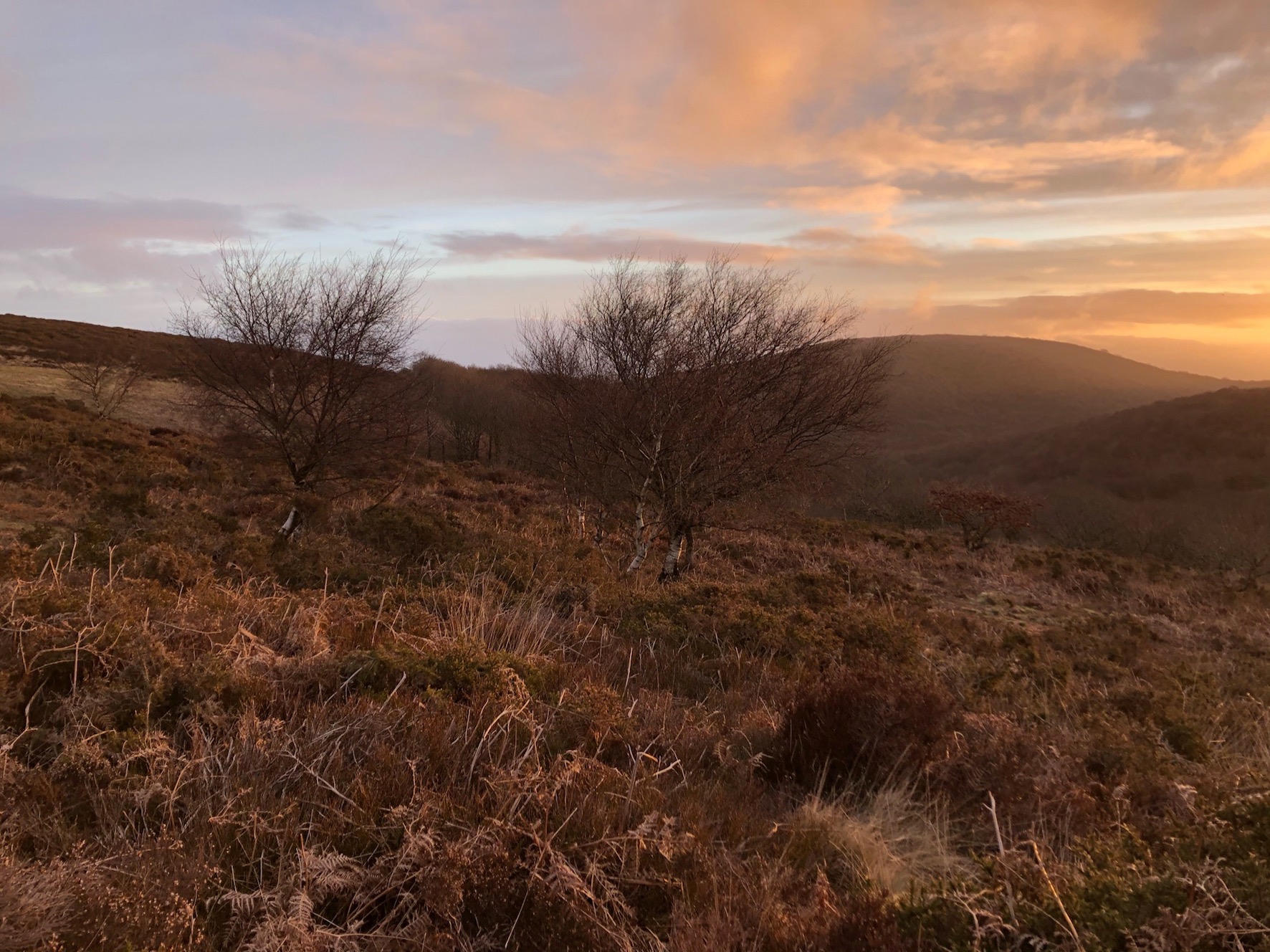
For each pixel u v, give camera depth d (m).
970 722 4.27
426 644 4.62
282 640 4.52
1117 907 2.17
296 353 10.68
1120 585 15.36
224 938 2.07
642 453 11.97
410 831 2.43
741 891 2.53
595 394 12.62
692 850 2.71
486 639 5.39
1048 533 31.95
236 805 2.58
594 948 2.19
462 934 2.20
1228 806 2.78
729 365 11.41
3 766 2.50
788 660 6.35
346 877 2.22
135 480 13.54
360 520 9.80
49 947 1.77
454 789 2.92
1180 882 2.16
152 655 3.45
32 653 3.33
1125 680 6.98
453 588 6.88
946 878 2.77
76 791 2.61
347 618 5.18
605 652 5.87
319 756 2.92
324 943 2.03
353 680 3.87
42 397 25.59
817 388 11.52
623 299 12.55
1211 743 5.16
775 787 3.81
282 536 8.27
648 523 12.84
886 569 14.85
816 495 12.45
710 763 3.88
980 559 17.62
